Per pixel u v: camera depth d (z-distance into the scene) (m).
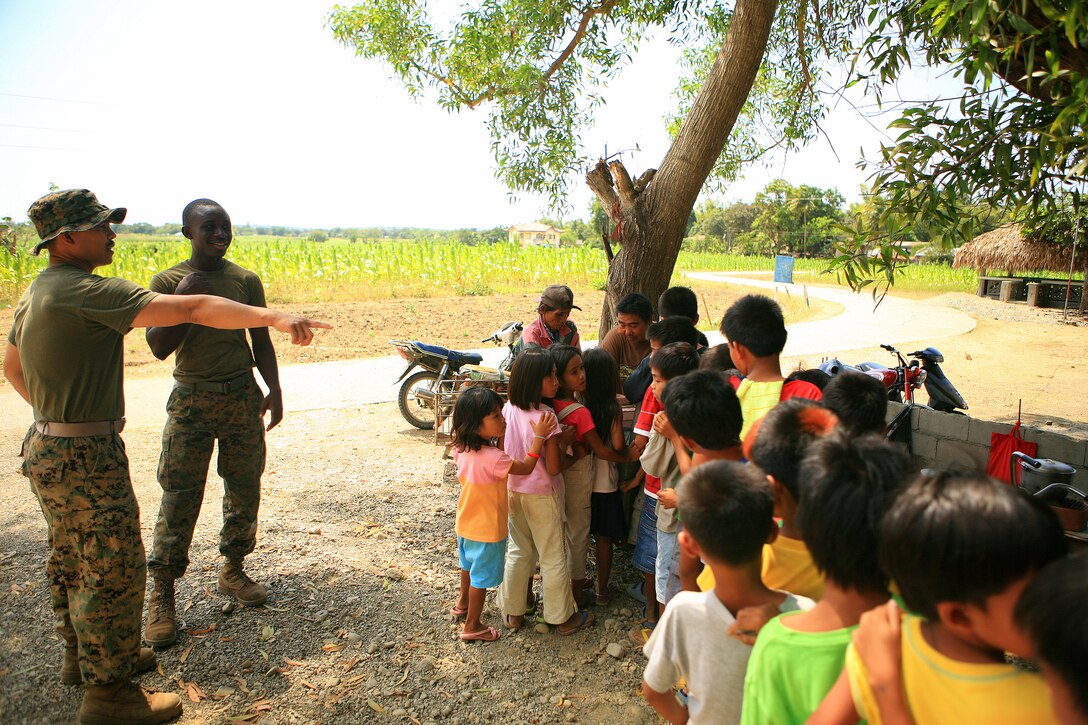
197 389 3.65
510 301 20.25
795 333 15.92
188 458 3.62
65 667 3.20
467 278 24.19
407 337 14.10
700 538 1.83
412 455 6.73
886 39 3.38
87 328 2.77
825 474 1.59
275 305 18.19
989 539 1.17
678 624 1.98
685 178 5.57
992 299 23.19
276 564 4.40
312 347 12.72
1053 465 3.99
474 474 3.49
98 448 2.84
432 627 3.75
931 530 1.22
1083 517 3.63
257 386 3.95
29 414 7.98
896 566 1.30
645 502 3.71
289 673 3.33
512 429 3.69
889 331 16.33
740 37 5.25
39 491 2.83
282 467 6.29
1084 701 1.00
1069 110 2.33
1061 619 1.00
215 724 2.99
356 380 10.05
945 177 2.88
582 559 3.90
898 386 6.02
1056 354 13.30
